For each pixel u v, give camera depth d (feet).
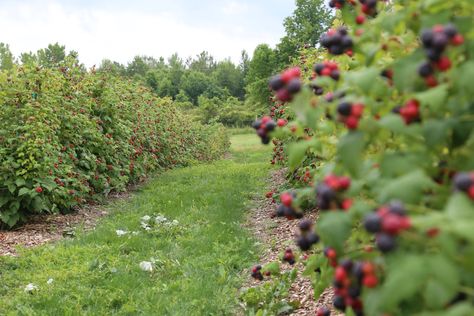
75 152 27.71
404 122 4.55
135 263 16.72
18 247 18.42
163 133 46.93
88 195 27.61
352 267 4.53
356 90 5.18
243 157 75.66
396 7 6.35
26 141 21.54
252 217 24.44
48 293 14.01
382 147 5.28
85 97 29.89
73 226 22.79
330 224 4.15
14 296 13.97
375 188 4.42
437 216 3.41
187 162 55.31
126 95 40.81
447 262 3.36
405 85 4.51
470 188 3.51
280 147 27.66
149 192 32.14
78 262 16.83
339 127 6.55
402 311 4.18
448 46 4.10
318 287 7.20
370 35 5.71
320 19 135.03
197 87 245.45
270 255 17.49
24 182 21.39
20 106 23.02
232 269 16.26
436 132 4.25
